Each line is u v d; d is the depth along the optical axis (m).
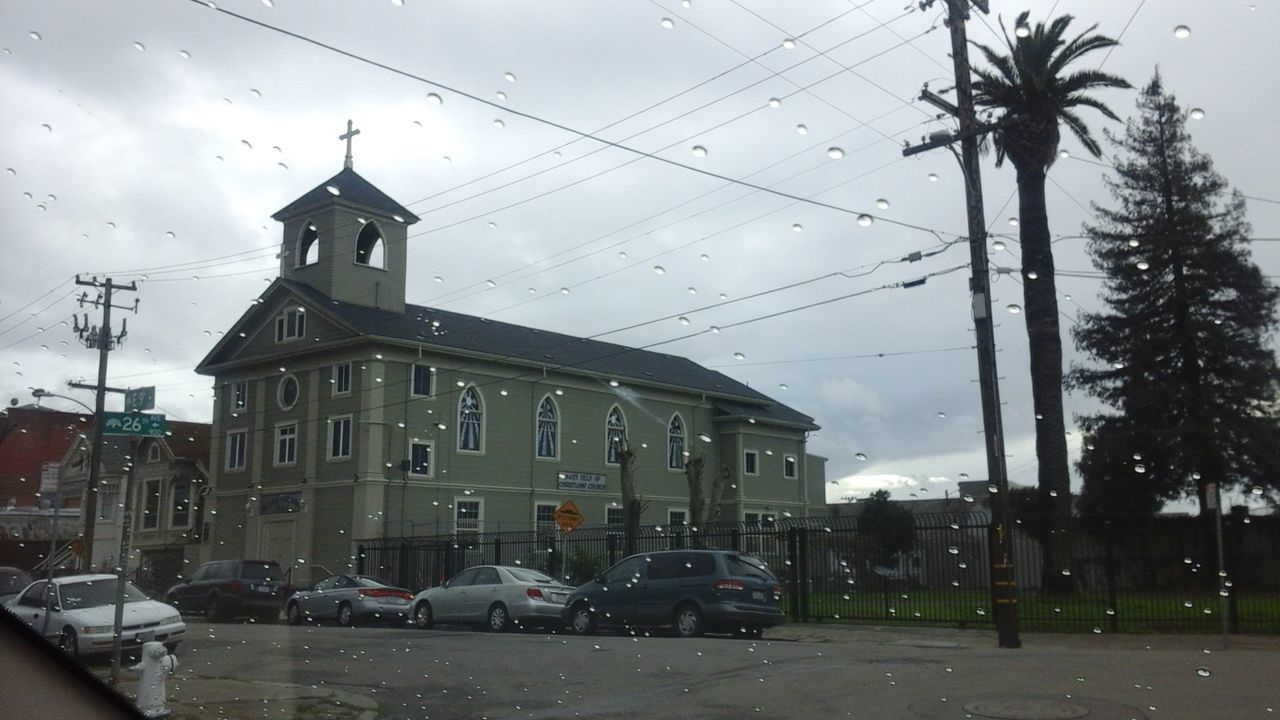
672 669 12.93
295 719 9.62
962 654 14.25
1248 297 36.28
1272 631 17.39
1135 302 37.06
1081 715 8.84
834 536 23.03
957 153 17.88
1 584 19.98
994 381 17.02
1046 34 24.64
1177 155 37.34
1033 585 24.08
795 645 16.27
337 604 24.50
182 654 15.70
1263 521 19.23
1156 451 35.19
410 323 39.28
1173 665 12.27
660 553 19.52
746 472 47.47
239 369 40.81
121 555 11.07
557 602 21.34
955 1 17.98
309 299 37.53
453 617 22.17
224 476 40.47
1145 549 21.38
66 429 50.31
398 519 35.84
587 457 42.28
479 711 10.20
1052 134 24.44
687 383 46.91
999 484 16.58
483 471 38.59
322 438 37.28
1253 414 36.00
